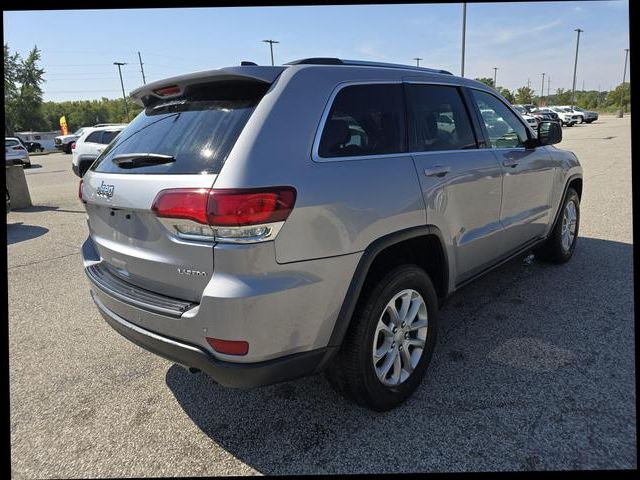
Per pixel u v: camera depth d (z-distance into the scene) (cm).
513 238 375
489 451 229
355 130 247
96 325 403
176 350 218
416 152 277
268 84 227
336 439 243
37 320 417
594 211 709
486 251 340
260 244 197
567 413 252
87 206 282
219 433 254
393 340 259
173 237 211
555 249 462
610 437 233
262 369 208
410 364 268
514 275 457
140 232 229
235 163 200
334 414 263
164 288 226
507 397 268
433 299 278
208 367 209
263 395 285
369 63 288
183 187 204
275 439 246
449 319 371
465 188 304
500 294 414
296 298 209
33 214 980
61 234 776
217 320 199
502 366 300
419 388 281
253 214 194
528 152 392
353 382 244
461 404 264
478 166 318
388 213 244
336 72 251
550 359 305
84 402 289
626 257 496
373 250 237
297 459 232
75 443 252
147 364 332
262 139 208
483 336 341
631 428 238
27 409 284
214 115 230
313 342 221
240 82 231
